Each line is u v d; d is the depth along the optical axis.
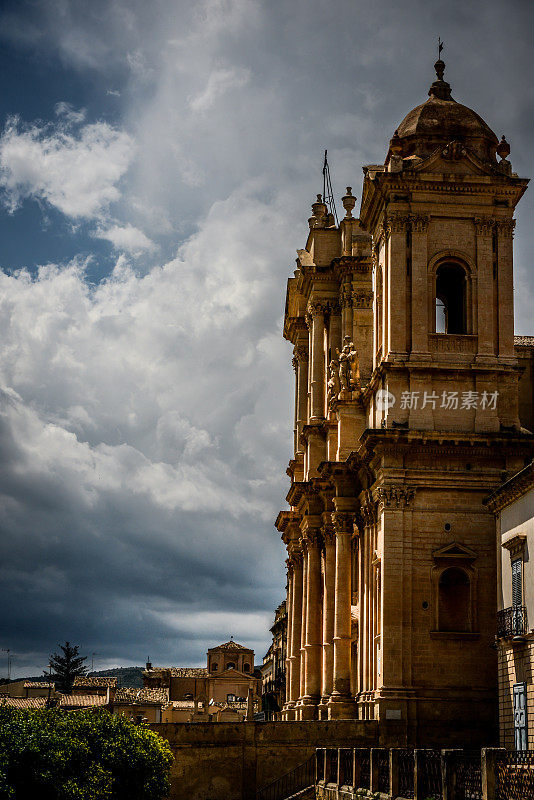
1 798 36.44
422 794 33.97
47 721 42.09
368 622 57.56
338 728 54.00
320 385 73.00
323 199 84.75
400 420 55.25
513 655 45.72
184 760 54.28
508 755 29.61
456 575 54.81
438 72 62.84
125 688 132.38
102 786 40.81
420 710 52.69
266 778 54.16
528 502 45.28
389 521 54.28
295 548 79.38
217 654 170.50
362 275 70.12
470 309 56.62
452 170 57.09
